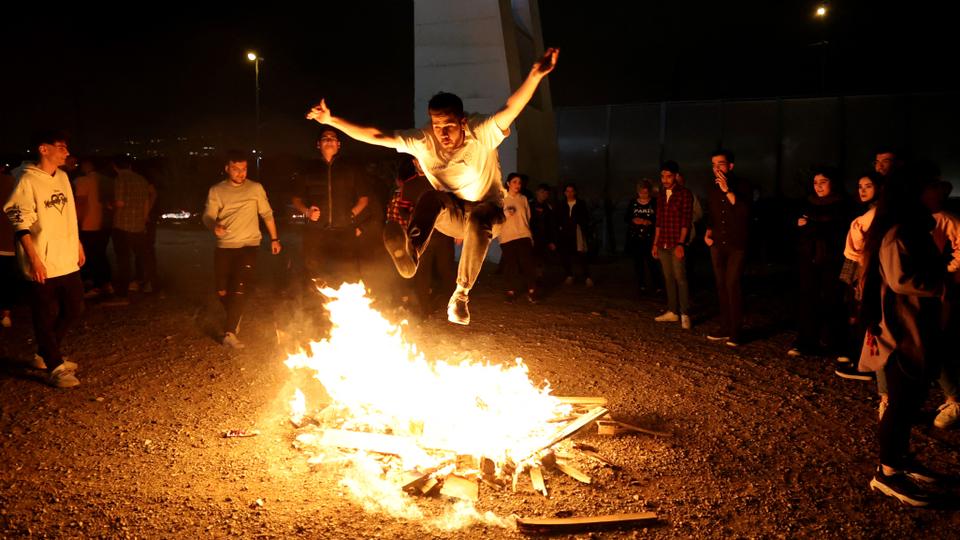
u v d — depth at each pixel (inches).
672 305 369.1
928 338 160.7
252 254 305.4
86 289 435.2
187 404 230.2
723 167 313.1
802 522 153.8
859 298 176.1
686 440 201.6
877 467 182.7
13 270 325.1
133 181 399.5
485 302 423.2
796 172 720.3
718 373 272.4
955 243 200.2
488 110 579.8
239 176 300.2
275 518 153.2
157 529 148.2
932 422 213.9
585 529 148.9
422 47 589.3
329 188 342.3
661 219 356.5
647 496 165.6
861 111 700.0
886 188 165.2
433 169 166.1
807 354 299.3
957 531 150.3
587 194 781.3
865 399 240.4
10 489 166.1
